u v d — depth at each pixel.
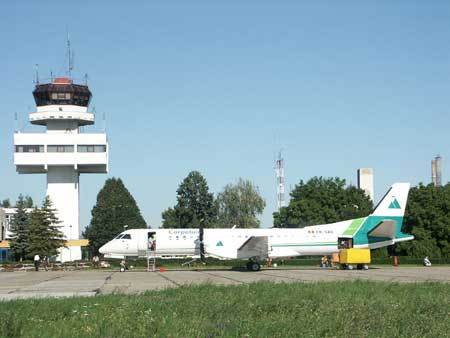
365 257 50.94
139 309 16.20
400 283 26.92
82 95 85.50
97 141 84.44
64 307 17.16
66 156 83.56
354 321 14.03
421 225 78.56
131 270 54.75
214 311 15.55
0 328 13.23
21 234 84.69
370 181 117.25
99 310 16.50
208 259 64.56
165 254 50.47
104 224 113.44
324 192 94.38
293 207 91.81
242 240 50.38
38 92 84.44
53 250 77.62
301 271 47.09
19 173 87.81
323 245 51.50
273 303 17.09
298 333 12.69
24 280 38.25
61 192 85.00
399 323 14.03
